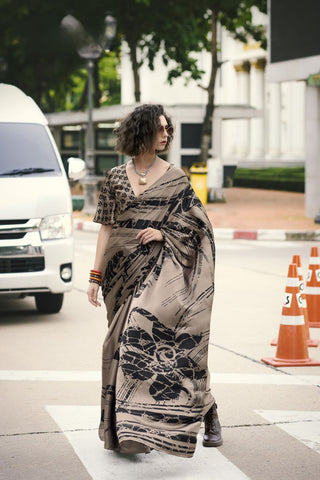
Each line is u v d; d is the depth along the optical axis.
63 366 7.69
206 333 5.09
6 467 5.09
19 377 7.29
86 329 9.48
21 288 9.66
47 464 5.14
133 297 5.17
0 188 9.80
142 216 5.21
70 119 34.84
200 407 4.97
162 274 5.12
